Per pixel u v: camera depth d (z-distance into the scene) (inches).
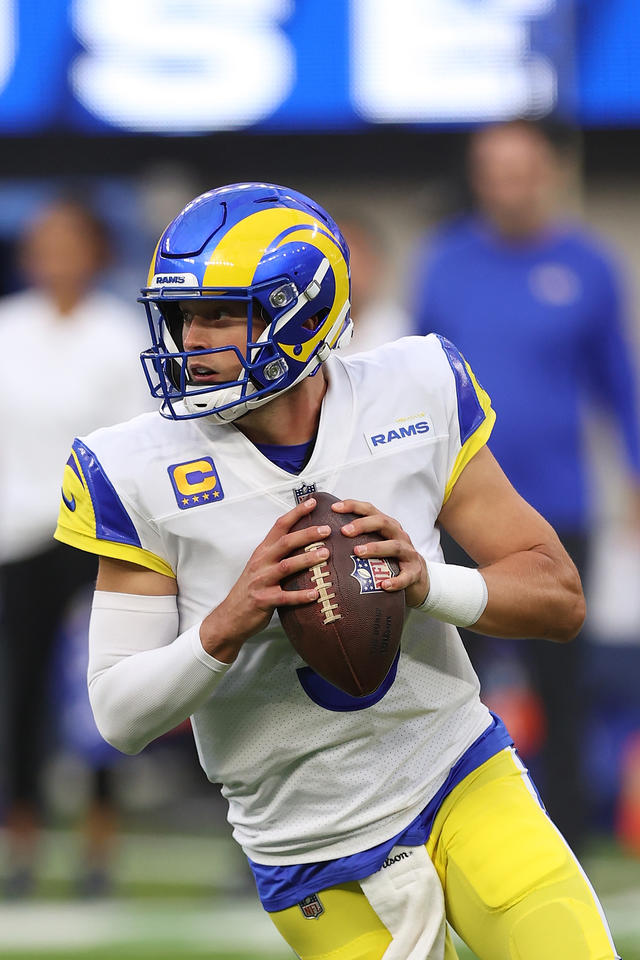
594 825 891.4
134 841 902.4
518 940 338.3
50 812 959.0
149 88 1098.1
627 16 1065.5
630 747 884.6
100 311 754.2
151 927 677.3
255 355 346.3
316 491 353.4
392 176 1131.3
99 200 1101.7
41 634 751.1
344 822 360.8
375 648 334.0
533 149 689.6
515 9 1075.9
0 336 748.0
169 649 343.9
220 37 1094.4
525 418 682.8
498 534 371.9
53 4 1092.5
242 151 1111.6
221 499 350.9
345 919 366.0
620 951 610.9
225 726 365.7
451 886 358.9
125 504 350.6
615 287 704.4
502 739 374.0
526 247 694.5
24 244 1057.5
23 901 738.8
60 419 738.2
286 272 345.1
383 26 1085.8
